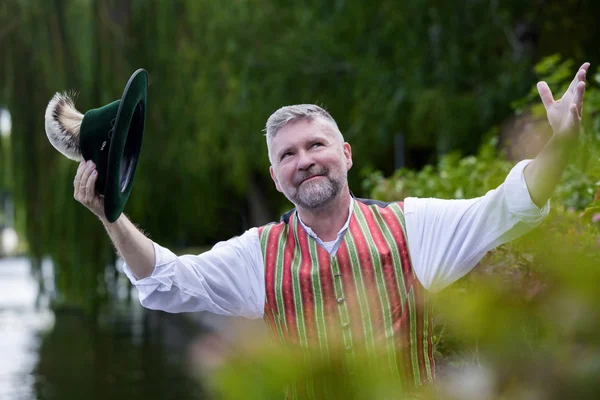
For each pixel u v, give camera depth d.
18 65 17.81
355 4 15.21
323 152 2.90
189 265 2.93
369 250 2.80
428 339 2.79
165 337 17.88
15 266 50.75
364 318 2.77
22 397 11.55
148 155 19.78
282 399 0.83
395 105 14.41
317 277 2.82
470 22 14.36
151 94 19.34
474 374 0.83
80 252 18.30
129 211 19.75
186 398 11.06
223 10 18.08
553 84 7.46
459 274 2.77
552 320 0.81
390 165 19.11
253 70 16.95
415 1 14.25
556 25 14.39
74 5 17.70
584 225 3.36
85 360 14.92
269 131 3.00
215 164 20.42
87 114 2.78
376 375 0.90
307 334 2.82
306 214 2.92
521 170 2.53
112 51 17.88
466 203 2.79
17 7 17.69
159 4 18.75
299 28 17.02
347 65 16.34
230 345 0.84
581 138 5.08
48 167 18.25
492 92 13.65
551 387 0.78
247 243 2.98
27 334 18.69
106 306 19.36
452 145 13.91
